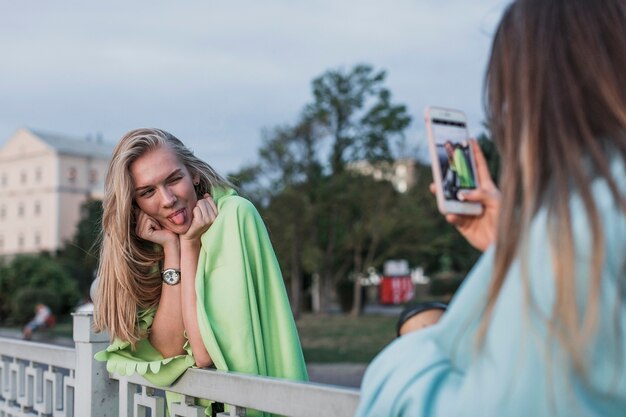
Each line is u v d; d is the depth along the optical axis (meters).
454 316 0.97
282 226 28.75
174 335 1.98
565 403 0.81
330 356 13.88
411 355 1.00
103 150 76.44
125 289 1.97
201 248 1.94
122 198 1.92
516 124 0.94
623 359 0.79
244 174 28.59
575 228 0.82
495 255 0.90
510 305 0.86
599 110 0.89
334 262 33.56
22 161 73.31
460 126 1.37
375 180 31.12
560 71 0.91
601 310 0.79
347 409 1.33
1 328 29.66
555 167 0.87
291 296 31.33
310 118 29.89
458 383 0.93
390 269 35.28
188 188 1.96
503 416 0.84
